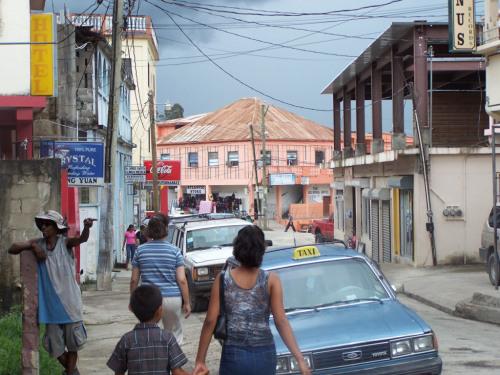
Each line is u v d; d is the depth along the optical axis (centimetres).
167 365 520
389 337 703
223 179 6400
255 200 5453
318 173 6419
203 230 1741
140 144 4816
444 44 2622
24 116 1597
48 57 1580
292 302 783
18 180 1239
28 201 1239
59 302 761
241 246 540
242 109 6950
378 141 3075
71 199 1872
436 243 2500
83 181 1966
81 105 2477
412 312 771
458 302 1650
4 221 1234
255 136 6262
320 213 5916
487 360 982
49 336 764
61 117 2239
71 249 785
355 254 856
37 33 1587
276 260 845
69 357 784
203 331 548
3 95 1569
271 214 6412
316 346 687
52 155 1953
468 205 2498
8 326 1032
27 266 750
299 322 743
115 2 2081
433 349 712
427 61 2655
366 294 802
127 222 3838
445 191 2492
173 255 915
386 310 764
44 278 760
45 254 757
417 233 2505
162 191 5341
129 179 3428
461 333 1269
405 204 2720
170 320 915
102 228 2111
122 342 522
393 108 2717
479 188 2502
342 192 4012
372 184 3184
